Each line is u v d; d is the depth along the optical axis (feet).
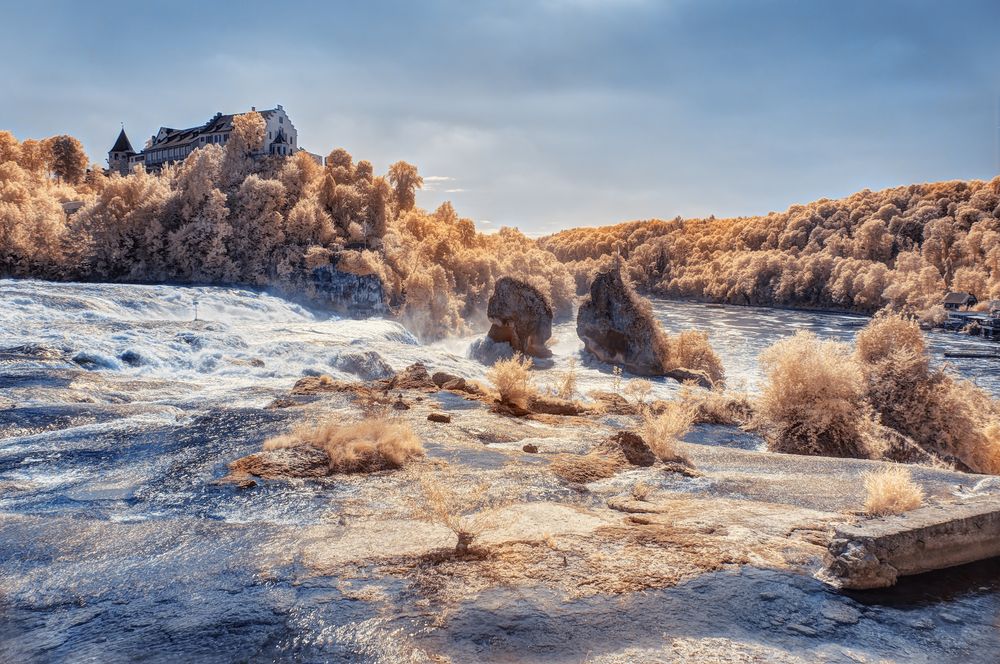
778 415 55.52
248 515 24.70
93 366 73.15
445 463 33.27
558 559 19.90
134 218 253.65
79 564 19.95
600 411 56.85
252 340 103.14
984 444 63.31
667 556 20.16
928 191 638.12
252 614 16.39
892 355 67.72
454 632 15.29
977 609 17.04
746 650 14.55
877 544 18.58
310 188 331.77
